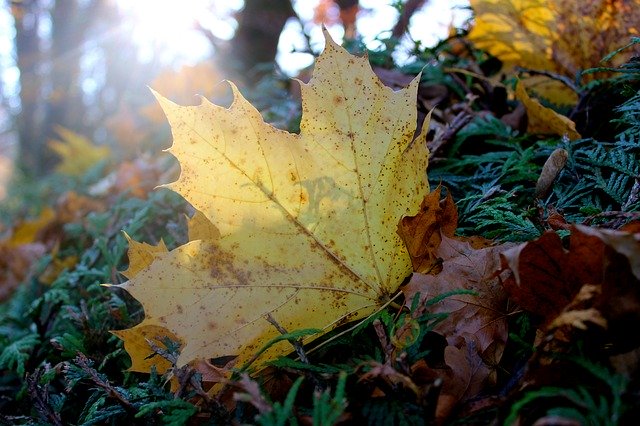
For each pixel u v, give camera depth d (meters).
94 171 0.85
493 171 0.34
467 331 0.24
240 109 0.25
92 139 2.12
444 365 0.24
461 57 0.47
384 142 0.26
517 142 0.35
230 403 0.24
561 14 0.36
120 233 0.40
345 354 0.26
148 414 0.25
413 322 0.23
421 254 0.26
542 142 0.34
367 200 0.26
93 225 0.46
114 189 0.62
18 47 2.30
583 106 0.35
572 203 0.30
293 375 0.24
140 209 0.43
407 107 0.27
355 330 0.25
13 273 0.57
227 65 0.90
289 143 0.25
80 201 0.62
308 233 0.25
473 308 0.24
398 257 0.26
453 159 0.35
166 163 0.56
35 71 2.29
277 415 0.20
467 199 0.30
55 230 0.63
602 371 0.20
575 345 0.21
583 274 0.21
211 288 0.24
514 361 0.24
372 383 0.22
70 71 2.07
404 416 0.21
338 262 0.26
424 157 0.27
